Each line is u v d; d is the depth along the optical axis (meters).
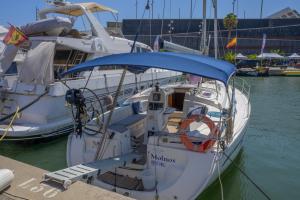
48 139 7.36
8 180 2.73
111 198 2.62
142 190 3.83
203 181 3.67
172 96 6.64
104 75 8.83
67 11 9.70
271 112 12.51
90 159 4.46
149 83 11.38
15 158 6.52
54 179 2.89
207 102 5.84
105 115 4.85
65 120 7.53
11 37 7.46
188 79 8.38
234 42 18.33
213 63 4.22
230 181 5.22
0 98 7.40
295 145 7.75
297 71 32.97
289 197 4.87
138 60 3.84
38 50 7.45
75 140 4.59
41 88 7.20
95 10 10.20
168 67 3.57
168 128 5.20
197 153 3.74
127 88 9.98
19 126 7.04
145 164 4.17
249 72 33.19
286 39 54.88
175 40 35.47
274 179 5.59
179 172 3.82
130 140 4.62
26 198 2.57
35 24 8.28
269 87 22.67
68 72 4.20
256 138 8.42
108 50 9.44
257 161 6.55
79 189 2.77
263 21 57.12
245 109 6.65
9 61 7.99
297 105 14.42
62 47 8.50
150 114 4.62
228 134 4.43
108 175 4.28
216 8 8.45
